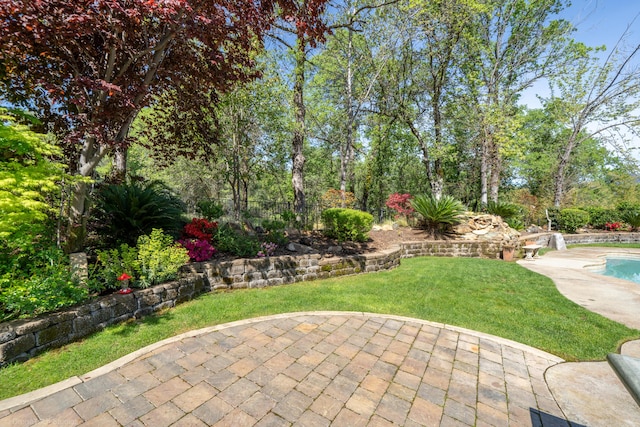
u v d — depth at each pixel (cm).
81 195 416
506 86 1600
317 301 455
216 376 254
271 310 411
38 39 297
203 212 709
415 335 349
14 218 300
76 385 234
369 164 1833
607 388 256
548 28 1402
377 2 1002
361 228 798
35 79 345
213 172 1351
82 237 423
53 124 504
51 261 330
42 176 321
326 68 1143
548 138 2239
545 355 311
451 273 673
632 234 1403
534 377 271
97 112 362
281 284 550
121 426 195
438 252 945
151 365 267
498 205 1323
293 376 258
